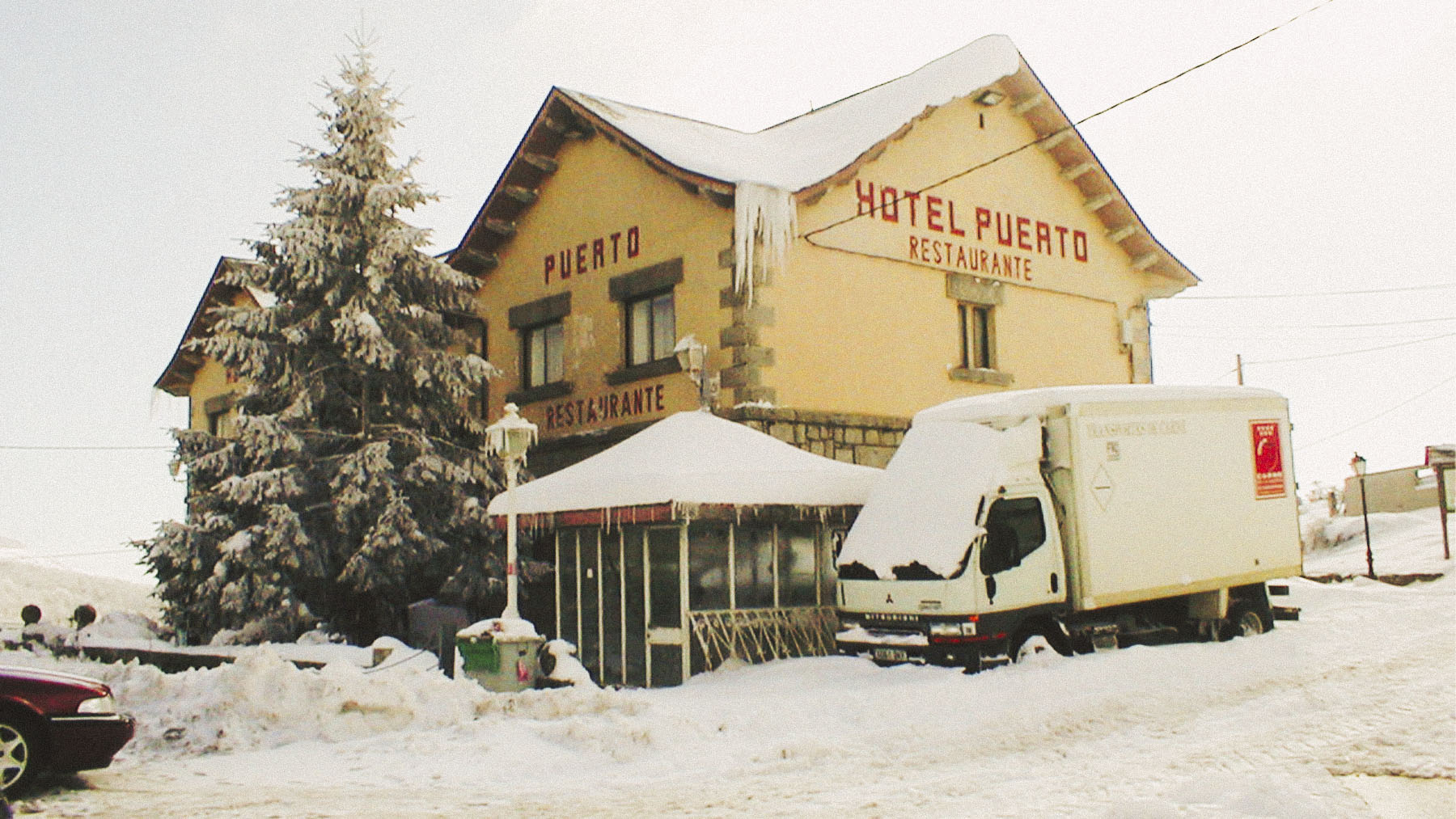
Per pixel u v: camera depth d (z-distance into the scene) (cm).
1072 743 932
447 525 1795
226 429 2539
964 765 867
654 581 1441
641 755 939
